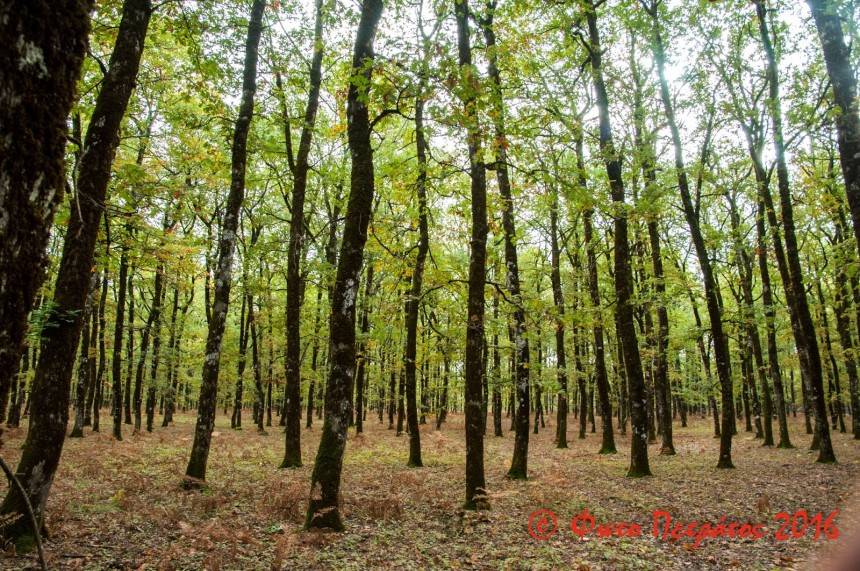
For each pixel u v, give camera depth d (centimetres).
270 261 1942
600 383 1906
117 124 707
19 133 173
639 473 1277
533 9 1182
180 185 1309
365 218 807
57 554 626
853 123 787
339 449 771
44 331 651
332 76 1673
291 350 1390
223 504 893
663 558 679
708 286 1485
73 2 197
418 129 853
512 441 2378
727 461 1395
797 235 2056
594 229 2153
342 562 642
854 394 2183
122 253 1277
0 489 954
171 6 977
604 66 1470
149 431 2302
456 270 1376
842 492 1023
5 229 170
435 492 1016
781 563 649
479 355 965
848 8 806
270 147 1455
